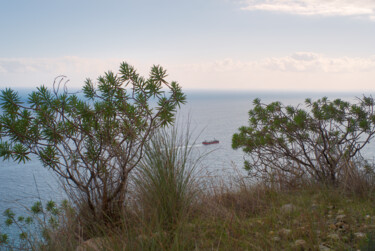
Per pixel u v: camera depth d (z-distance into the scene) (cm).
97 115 369
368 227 295
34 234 297
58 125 360
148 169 346
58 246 277
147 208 329
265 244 276
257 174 504
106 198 351
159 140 358
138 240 266
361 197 406
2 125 332
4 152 333
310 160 515
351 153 506
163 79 384
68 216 331
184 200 341
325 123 534
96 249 266
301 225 318
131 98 384
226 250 271
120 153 362
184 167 351
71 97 368
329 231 301
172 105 383
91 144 371
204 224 330
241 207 389
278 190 457
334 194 409
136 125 381
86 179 367
